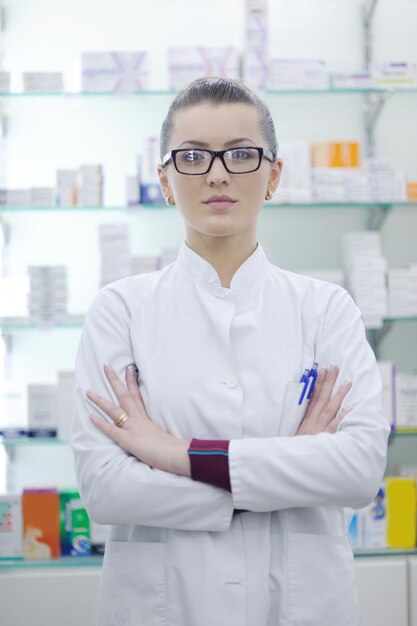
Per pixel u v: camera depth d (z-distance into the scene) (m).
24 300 2.60
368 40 2.93
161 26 2.89
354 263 2.64
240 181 1.13
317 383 1.19
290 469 1.08
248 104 1.15
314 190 2.66
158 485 1.09
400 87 2.73
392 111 2.96
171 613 1.10
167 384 1.17
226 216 1.13
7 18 2.88
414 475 2.59
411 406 2.60
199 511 1.08
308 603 1.10
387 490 2.48
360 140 2.95
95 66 2.66
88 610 2.34
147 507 1.09
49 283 2.58
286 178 2.66
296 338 1.21
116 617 1.12
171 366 1.18
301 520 1.14
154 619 1.10
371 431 1.12
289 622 1.10
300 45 2.93
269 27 2.93
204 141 1.12
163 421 1.16
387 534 2.48
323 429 1.15
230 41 2.90
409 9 2.96
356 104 2.95
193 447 1.10
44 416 2.53
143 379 1.18
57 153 2.89
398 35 2.96
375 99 2.86
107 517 1.10
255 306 1.22
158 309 1.23
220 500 1.08
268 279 1.25
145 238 2.90
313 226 2.93
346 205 2.69
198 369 1.17
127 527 1.17
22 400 2.58
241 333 1.19
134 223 2.90
